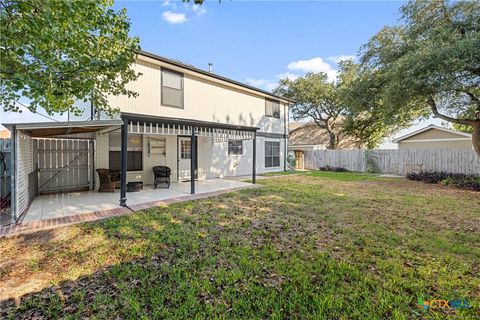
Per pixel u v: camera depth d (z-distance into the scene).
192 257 3.54
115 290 2.78
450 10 9.20
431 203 7.03
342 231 4.64
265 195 8.01
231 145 13.51
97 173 8.82
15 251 3.79
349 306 2.48
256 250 3.78
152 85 9.62
